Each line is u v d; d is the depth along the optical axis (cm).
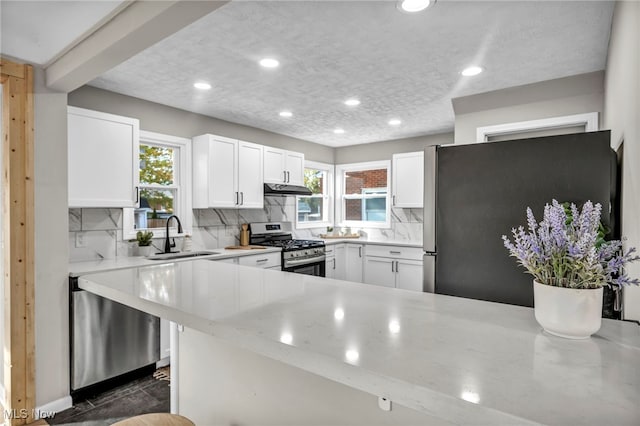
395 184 509
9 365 213
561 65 262
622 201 161
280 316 121
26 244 217
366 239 568
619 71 172
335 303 139
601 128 275
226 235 424
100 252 313
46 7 160
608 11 191
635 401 66
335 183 600
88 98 303
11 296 212
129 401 246
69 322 239
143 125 342
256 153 421
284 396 135
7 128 211
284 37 221
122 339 265
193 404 175
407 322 114
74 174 267
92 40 186
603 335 100
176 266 233
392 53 242
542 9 189
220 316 121
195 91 320
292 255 423
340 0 182
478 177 168
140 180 349
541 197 153
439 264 179
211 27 209
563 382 73
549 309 98
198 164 378
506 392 69
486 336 101
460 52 241
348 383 83
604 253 89
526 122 304
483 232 167
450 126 452
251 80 293
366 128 464
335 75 283
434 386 72
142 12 155
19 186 214
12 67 211
